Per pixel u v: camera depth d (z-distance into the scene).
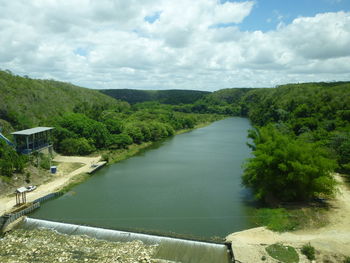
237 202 48.72
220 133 146.12
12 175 53.53
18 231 37.19
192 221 41.34
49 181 58.53
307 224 35.44
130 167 73.81
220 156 87.81
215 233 37.50
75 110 124.19
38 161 62.56
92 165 71.00
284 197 44.12
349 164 54.59
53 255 30.88
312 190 41.50
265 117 142.75
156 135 119.50
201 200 49.78
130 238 34.81
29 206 43.97
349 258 27.53
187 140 122.38
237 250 30.64
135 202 49.00
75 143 82.44
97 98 194.38
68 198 50.91
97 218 42.38
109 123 105.38
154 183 59.84
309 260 28.62
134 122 120.19
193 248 32.38
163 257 30.75
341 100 116.56
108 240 34.62
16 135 64.00
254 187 50.69
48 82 161.75
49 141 75.62
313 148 44.72
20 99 103.69
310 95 146.12
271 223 36.72
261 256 29.58
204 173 67.62
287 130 91.25
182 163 78.25
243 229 38.59
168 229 38.81
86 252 31.55
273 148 44.44
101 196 51.97
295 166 40.25
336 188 45.72
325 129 86.00
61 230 37.47
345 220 35.88
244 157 86.31
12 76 117.44
